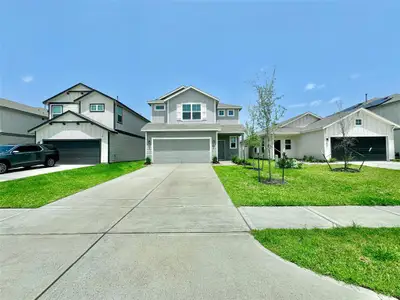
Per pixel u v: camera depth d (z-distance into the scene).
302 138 20.34
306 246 2.91
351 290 2.03
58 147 16.36
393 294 1.96
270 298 1.92
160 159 16.44
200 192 6.50
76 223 3.93
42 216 4.34
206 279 2.22
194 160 16.48
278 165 12.87
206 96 18.20
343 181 7.89
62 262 2.57
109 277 2.26
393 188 6.63
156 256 2.71
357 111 16.91
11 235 3.40
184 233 3.46
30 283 2.16
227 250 2.87
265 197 5.69
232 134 18.66
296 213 4.43
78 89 20.95
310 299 1.90
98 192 6.57
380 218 4.05
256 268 2.43
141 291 2.03
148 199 5.70
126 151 20.59
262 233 3.37
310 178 8.63
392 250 2.75
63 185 7.62
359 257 2.60
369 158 16.98
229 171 11.17
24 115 19.59
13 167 11.62
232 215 4.35
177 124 17.88
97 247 2.97
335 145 17.08
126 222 3.97
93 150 16.45
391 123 16.89
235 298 1.92
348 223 3.81
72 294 1.99
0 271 2.38
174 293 2.00
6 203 5.25
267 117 8.16
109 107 18.77
